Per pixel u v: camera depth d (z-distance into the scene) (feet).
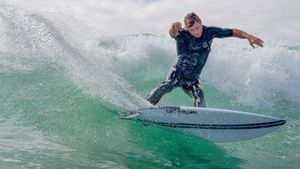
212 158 30.32
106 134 31.99
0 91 36.68
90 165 25.26
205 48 39.65
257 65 49.62
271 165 30.17
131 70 51.13
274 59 50.29
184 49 39.50
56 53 41.55
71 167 24.49
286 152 33.83
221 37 39.65
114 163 26.30
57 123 32.48
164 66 52.54
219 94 47.98
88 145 29.27
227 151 32.73
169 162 28.12
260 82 48.42
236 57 50.90
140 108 35.22
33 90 37.42
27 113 33.53
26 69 40.45
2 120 31.68
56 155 26.20
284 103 47.01
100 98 36.76
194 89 39.68
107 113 35.29
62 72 40.16
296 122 42.83
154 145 31.48
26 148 26.68
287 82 48.65
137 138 32.35
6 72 39.68
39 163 24.41
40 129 30.99
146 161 27.66
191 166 27.78
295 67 49.90
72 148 28.07
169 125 34.88
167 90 38.47
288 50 51.13
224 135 34.45
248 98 47.24
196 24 39.09
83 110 35.17
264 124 34.30
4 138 28.04
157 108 35.14
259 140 36.29
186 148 31.94
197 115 34.68
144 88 48.93
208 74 50.24
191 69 39.17
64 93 37.37
